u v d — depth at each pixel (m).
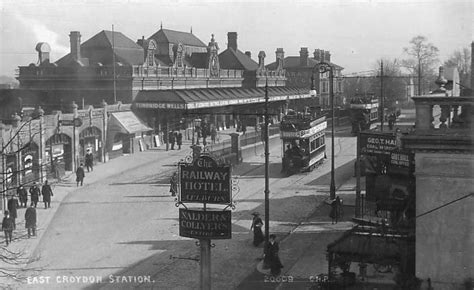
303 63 79.75
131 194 31.73
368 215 24.66
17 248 21.91
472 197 13.08
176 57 57.47
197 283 18.03
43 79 52.00
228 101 58.28
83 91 51.28
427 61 36.09
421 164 13.33
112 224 25.31
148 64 52.34
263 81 72.88
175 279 18.50
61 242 22.66
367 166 24.61
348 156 45.94
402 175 19.72
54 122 35.91
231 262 20.25
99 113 42.47
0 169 26.78
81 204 29.27
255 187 34.28
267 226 20.30
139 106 50.22
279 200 30.56
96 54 55.31
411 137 13.19
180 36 68.44
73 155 38.19
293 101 74.94
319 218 26.48
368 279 16.25
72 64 52.72
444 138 12.91
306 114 41.06
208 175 14.16
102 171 38.91
